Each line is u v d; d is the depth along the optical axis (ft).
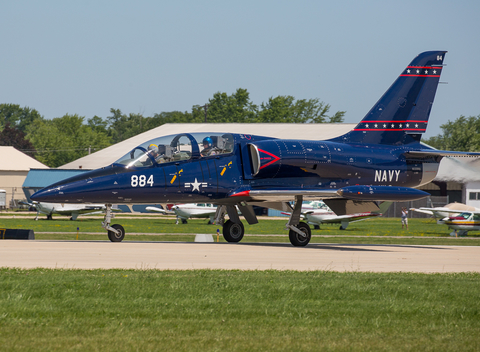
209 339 78.95
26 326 84.74
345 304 105.91
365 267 169.58
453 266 178.81
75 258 174.29
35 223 504.43
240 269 153.69
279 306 102.58
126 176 233.76
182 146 243.60
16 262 159.84
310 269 159.74
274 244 270.26
